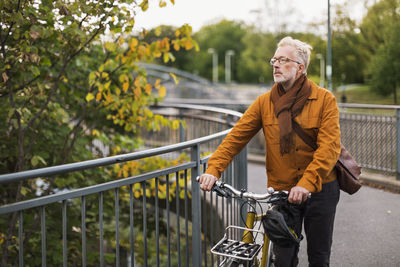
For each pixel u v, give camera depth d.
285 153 2.56
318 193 2.57
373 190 7.08
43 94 5.17
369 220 5.55
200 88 59.09
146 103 6.24
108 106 6.20
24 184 5.83
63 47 5.16
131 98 5.99
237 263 2.25
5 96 5.39
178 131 8.45
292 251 2.55
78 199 6.27
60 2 4.39
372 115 7.87
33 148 6.14
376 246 4.66
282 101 2.56
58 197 2.14
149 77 6.56
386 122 7.63
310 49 2.60
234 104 12.24
